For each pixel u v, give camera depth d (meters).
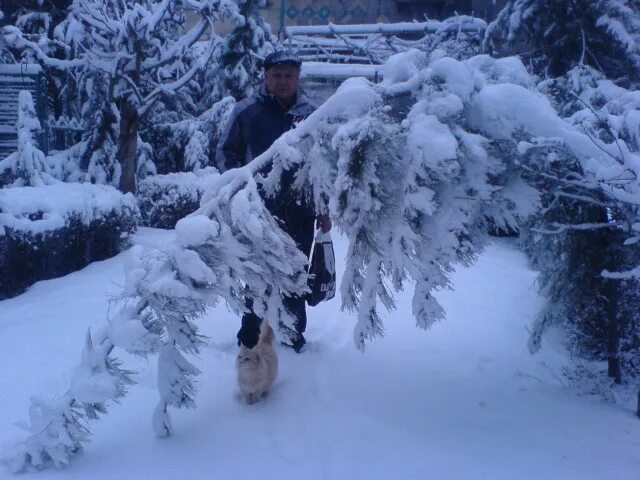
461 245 3.40
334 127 3.26
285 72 4.32
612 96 7.16
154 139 13.70
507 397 3.93
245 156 4.50
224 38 13.21
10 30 11.18
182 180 10.67
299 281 3.35
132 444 3.29
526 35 9.88
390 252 3.22
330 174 3.31
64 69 12.30
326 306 5.97
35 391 3.98
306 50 13.74
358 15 17.44
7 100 11.30
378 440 3.34
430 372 4.30
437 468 3.06
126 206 8.61
